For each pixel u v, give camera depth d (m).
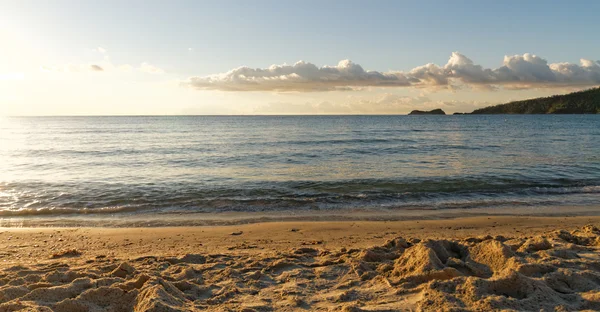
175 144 34.34
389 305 4.02
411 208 11.03
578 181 14.86
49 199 12.11
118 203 11.59
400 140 39.25
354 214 10.36
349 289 4.58
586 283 4.32
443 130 62.69
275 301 4.34
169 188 13.85
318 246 7.26
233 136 46.91
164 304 3.73
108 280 4.71
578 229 7.96
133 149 29.36
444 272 4.57
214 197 12.34
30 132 55.41
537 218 9.73
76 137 44.31
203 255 6.38
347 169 18.67
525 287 4.09
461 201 11.88
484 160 21.78
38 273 5.30
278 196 12.52
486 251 5.20
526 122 99.44
